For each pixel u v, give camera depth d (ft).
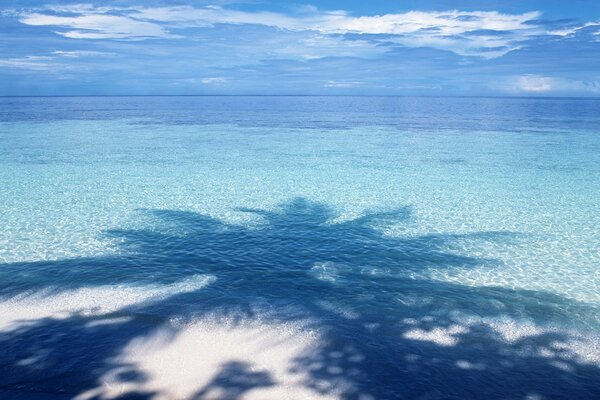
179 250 40.52
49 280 33.73
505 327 27.96
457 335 26.94
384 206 57.21
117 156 95.50
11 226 47.32
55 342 25.29
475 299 31.81
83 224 48.19
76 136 131.13
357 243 43.06
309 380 22.50
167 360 23.85
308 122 195.42
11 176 74.02
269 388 21.85
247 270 36.22
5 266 36.32
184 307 29.81
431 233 46.50
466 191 66.03
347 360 24.21
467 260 39.24
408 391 21.81
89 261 37.60
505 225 49.60
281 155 99.35
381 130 157.48
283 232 46.01
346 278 35.01
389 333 27.07
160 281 33.88
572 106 458.50
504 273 36.50
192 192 64.08
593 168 84.17
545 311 30.12
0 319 27.81
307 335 26.61
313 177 75.97
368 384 22.27
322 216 52.29
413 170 82.64
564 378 22.98
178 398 21.01
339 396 21.40
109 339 25.71
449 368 23.65
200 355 24.38
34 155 95.09
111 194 62.28
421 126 174.81
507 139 129.49
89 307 29.55
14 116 215.92
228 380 22.34
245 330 27.07
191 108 342.23
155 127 163.84
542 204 58.80
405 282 34.45
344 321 28.43
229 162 89.92
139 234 44.91
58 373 22.56
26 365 23.16
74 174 76.33
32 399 20.68
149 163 87.66
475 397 21.48
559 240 44.80
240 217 51.37
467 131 153.58
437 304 30.91
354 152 104.32
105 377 22.31
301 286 33.47
